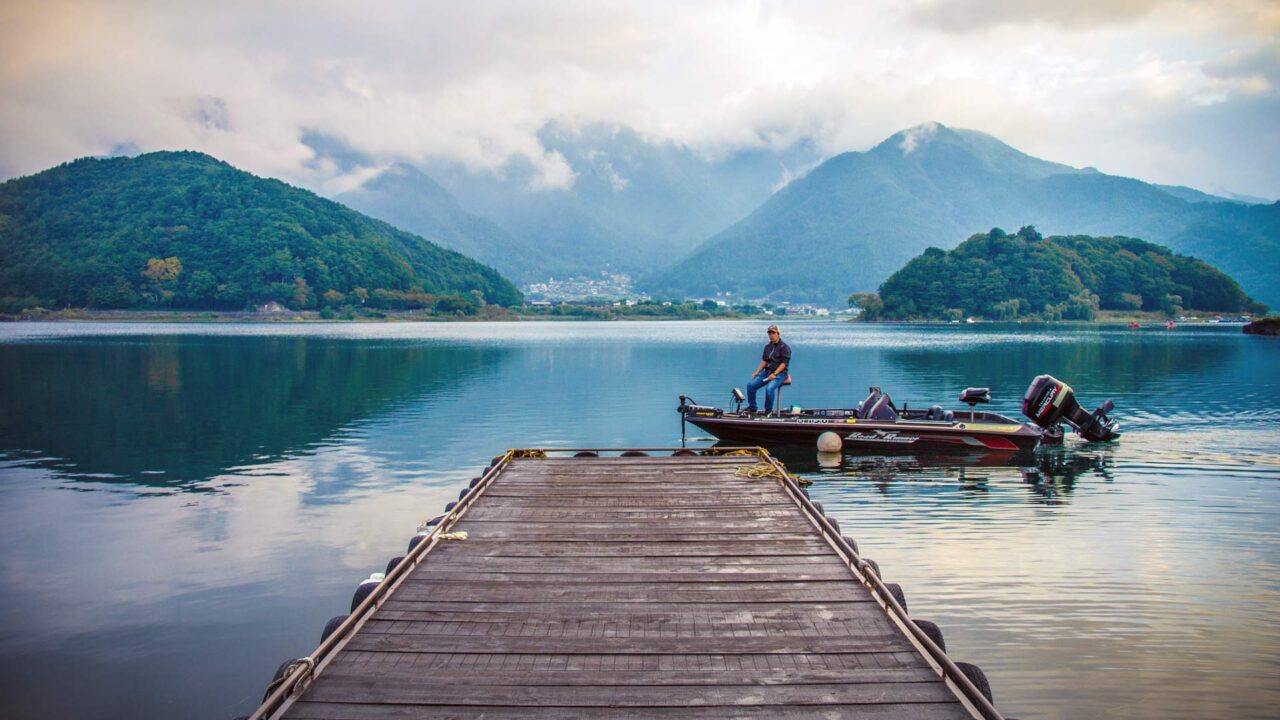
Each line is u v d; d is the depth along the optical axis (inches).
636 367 2059.5
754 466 558.6
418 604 295.6
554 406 1243.2
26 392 1454.2
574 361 2299.5
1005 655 352.8
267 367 2057.1
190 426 1045.2
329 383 1630.2
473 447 885.2
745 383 1616.6
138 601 434.6
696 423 858.1
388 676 239.1
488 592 308.2
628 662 249.1
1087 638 369.1
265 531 560.7
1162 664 344.5
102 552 515.5
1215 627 379.9
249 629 400.2
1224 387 1445.6
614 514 426.9
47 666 363.6
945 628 379.6
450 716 217.2
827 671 241.9
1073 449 841.5
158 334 4576.8
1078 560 473.7
